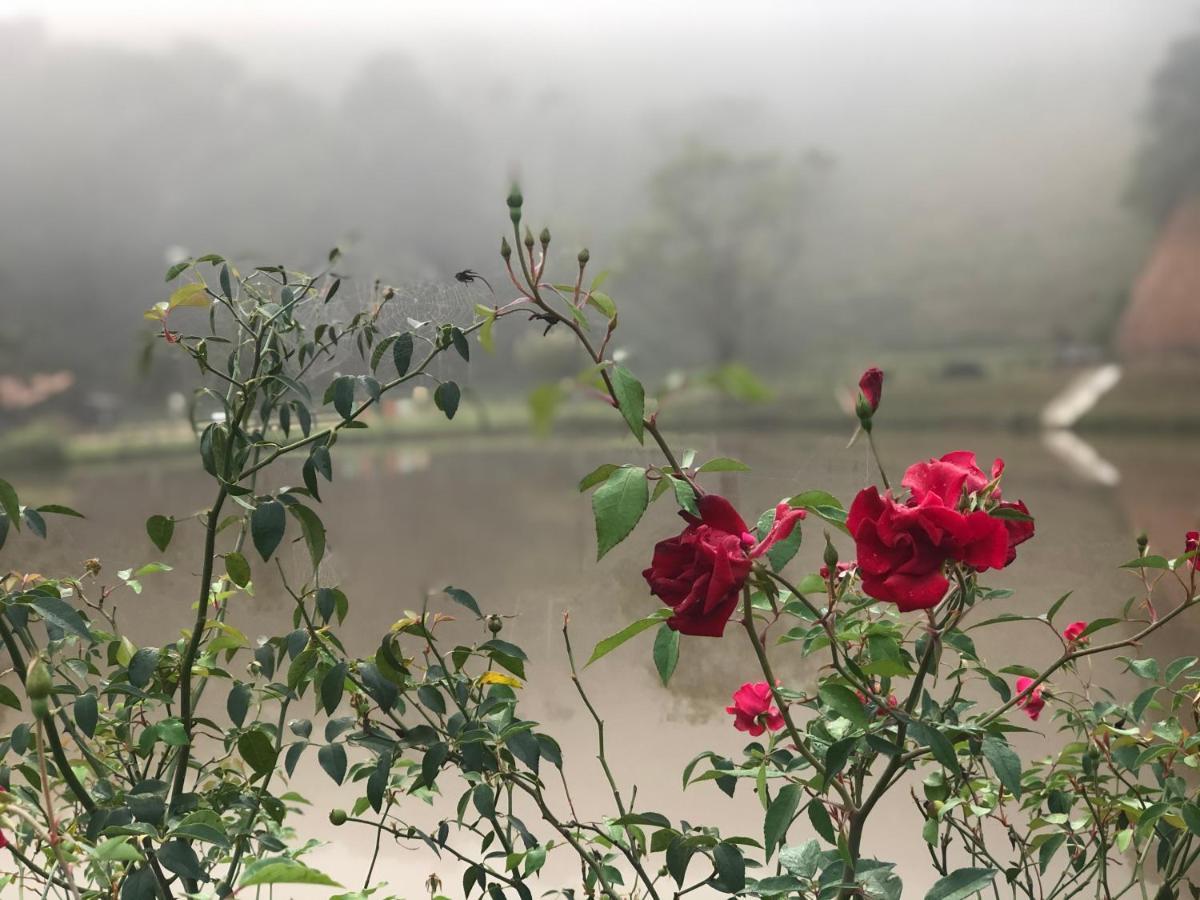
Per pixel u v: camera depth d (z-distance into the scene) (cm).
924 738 59
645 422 61
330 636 78
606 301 64
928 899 61
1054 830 104
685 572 55
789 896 70
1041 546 127
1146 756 75
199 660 81
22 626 68
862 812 65
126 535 111
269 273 84
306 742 77
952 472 60
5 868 109
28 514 70
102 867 77
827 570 61
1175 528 361
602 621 135
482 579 236
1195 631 116
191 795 71
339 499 665
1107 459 1167
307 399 76
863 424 60
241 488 73
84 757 80
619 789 138
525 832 81
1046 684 84
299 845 105
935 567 54
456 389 74
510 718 81
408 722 97
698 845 70
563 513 693
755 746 77
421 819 140
